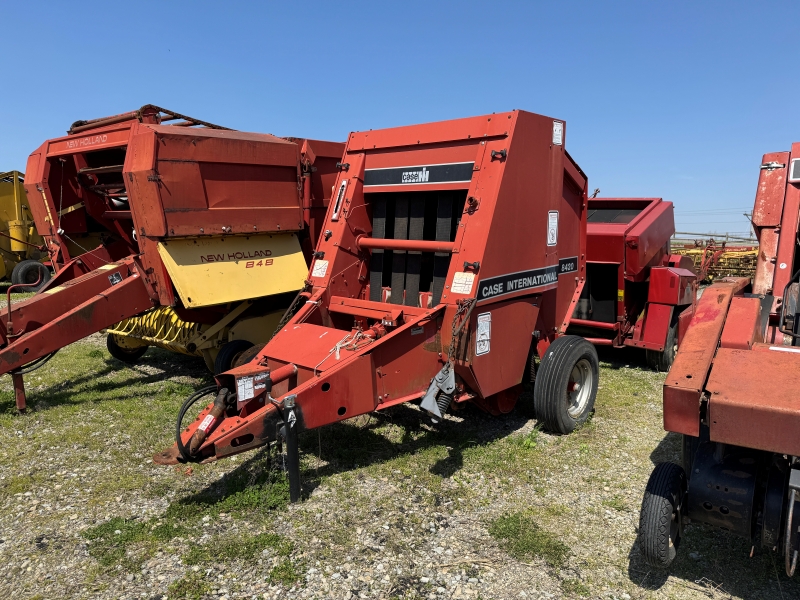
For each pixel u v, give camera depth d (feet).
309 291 17.69
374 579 10.19
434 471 14.30
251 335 20.89
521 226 15.72
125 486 13.48
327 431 16.56
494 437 16.69
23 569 10.43
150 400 19.74
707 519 9.31
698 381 8.57
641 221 24.23
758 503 9.04
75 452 15.47
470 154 15.58
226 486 13.46
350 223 17.78
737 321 10.07
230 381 12.06
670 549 9.72
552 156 16.85
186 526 11.76
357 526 11.85
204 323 20.03
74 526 11.87
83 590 9.86
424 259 17.35
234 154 18.92
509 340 16.10
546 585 10.07
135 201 17.69
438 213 16.51
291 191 21.08
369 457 15.12
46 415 18.11
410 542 11.34
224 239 19.35
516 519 12.03
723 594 9.84
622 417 18.45
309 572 10.34
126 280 18.42
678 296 23.39
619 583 10.14
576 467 14.71
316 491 13.25
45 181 22.27
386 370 13.85
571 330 27.35
